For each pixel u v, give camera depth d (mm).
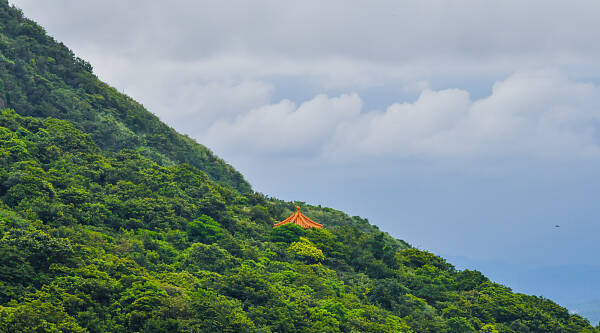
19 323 73000
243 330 88062
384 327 104562
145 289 89500
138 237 113438
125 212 122812
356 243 145250
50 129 144750
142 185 134500
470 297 133750
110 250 102312
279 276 112000
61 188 120625
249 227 138250
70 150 139875
